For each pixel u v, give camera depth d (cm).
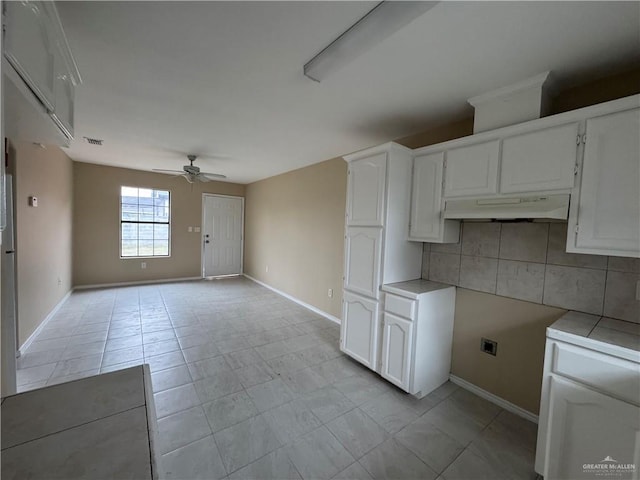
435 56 162
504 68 171
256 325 370
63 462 68
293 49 161
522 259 210
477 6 123
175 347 298
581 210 156
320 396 224
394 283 252
